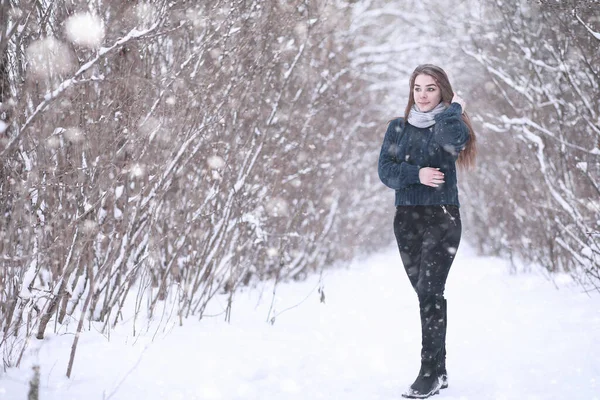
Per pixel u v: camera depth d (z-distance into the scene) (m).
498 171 25.09
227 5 11.16
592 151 13.79
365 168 30.30
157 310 11.59
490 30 20.73
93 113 9.20
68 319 9.50
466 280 18.97
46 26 9.00
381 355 9.63
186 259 11.77
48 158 8.74
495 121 22.50
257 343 9.91
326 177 20.69
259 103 13.64
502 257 25.64
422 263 8.05
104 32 9.17
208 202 11.39
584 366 8.43
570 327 10.82
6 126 7.42
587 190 15.60
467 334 10.98
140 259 10.36
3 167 8.12
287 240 14.12
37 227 8.78
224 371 8.20
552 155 16.81
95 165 8.82
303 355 9.41
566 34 13.16
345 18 21.84
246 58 12.57
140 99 9.62
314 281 19.44
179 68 10.78
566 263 17.17
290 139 16.33
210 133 11.40
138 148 9.67
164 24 9.24
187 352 8.90
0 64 8.35
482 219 29.58
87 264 9.59
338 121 22.72
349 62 24.14
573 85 13.73
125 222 9.70
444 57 31.44
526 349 9.61
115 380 7.46
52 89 8.46
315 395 7.64
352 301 15.22
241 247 12.05
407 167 8.11
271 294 15.50
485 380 8.25
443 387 8.04
